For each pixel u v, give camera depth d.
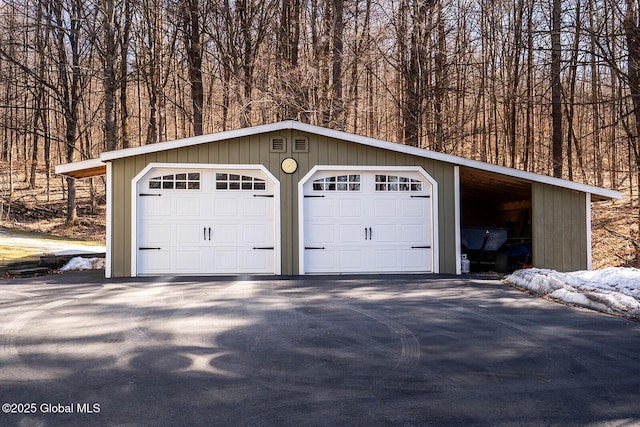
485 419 3.29
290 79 17.69
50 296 7.93
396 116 21.23
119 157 10.25
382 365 4.44
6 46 22.02
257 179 10.80
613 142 17.08
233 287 8.94
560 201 11.07
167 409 3.44
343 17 19.27
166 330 5.70
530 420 3.27
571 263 10.96
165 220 10.55
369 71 20.58
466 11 20.39
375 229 11.01
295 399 3.63
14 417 3.30
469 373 4.22
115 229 10.33
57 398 3.63
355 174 11.03
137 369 4.30
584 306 7.12
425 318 6.38
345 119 18.72
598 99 18.45
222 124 22.56
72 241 19.02
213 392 3.76
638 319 6.21
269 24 20.38
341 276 10.55
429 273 10.99
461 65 20.06
